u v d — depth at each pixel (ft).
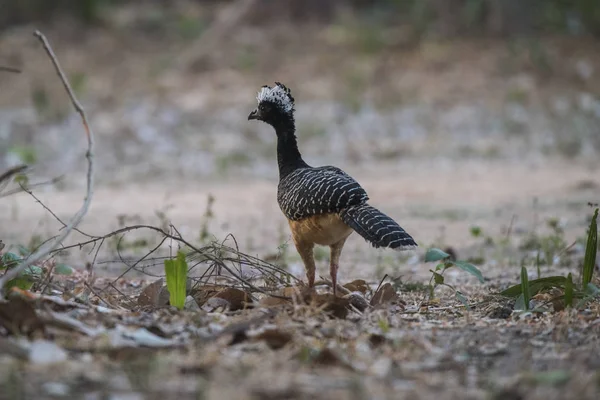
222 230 47.42
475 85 90.79
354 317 25.13
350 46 102.99
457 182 63.77
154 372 19.36
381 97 87.92
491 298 27.94
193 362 19.97
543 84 92.02
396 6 116.78
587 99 86.12
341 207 26.86
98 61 97.04
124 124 76.69
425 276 36.27
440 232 46.85
